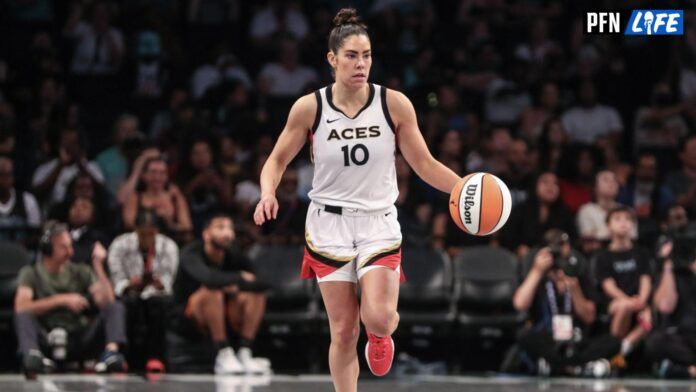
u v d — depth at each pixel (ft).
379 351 36.73
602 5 96.48
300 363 68.39
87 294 62.54
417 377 63.00
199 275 62.49
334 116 36.22
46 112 81.66
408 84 91.40
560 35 97.40
